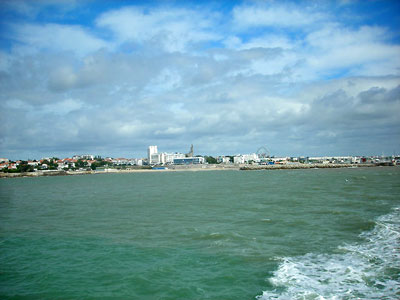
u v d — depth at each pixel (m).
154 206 50.97
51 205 59.78
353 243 24.47
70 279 19.16
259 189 76.81
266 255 22.14
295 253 22.44
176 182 129.12
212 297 15.98
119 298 16.44
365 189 67.06
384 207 41.47
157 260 22.03
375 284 16.44
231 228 31.38
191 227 32.56
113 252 24.45
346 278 17.39
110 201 62.28
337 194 58.78
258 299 15.42
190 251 23.83
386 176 118.25
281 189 74.50
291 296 15.48
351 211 38.91
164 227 33.19
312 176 138.38
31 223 39.09
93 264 21.77
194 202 54.44
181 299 15.98
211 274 19.00
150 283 18.09
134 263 21.62
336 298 14.99
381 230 28.27
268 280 17.67
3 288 18.14
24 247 26.84
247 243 25.48
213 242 26.14
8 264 22.22
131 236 29.64
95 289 17.62
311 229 29.88
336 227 30.34
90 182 158.25
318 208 42.31
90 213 46.16
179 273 19.41
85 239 29.14
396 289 15.77
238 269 19.59
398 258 20.34
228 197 60.69
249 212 41.03
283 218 35.81
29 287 18.20
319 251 22.69
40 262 22.56
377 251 22.06
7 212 50.81
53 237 30.39
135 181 152.00
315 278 17.61
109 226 35.06
